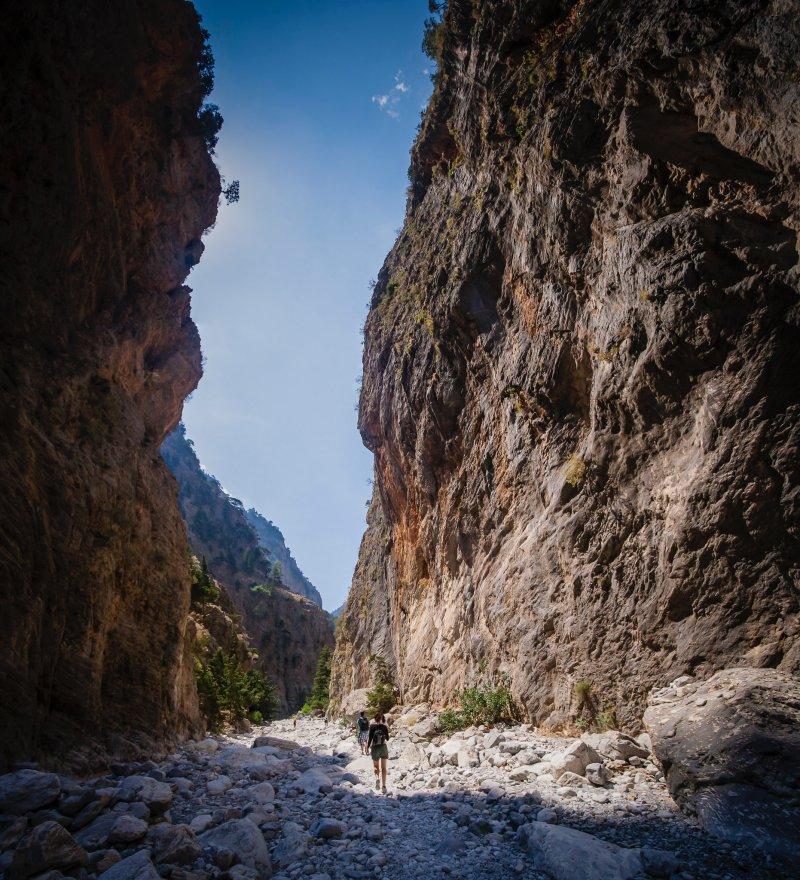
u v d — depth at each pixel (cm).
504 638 1493
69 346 1666
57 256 1666
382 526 3559
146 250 2445
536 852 602
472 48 1870
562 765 891
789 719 693
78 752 1061
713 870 524
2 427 1126
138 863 546
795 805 584
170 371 2592
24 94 1538
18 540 1016
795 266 953
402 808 873
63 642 1136
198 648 3100
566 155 1428
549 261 1551
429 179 2747
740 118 996
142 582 1573
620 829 654
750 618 895
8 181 1470
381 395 2758
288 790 1005
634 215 1259
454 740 1371
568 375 1482
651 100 1191
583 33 1411
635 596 1098
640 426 1212
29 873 519
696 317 1073
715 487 975
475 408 1964
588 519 1266
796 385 937
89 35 1939
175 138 2705
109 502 1455
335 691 3825
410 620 2511
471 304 1928
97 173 1944
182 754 1426
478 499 1881
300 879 591
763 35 929
